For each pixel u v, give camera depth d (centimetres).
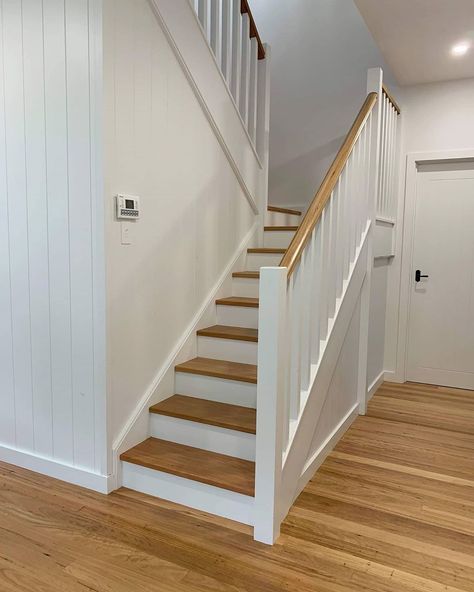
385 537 189
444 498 220
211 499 204
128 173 214
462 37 288
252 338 259
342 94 416
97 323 210
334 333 255
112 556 175
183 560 174
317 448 247
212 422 223
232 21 302
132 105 213
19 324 237
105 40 195
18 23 216
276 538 187
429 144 380
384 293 396
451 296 393
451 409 343
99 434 217
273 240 352
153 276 236
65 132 208
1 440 254
